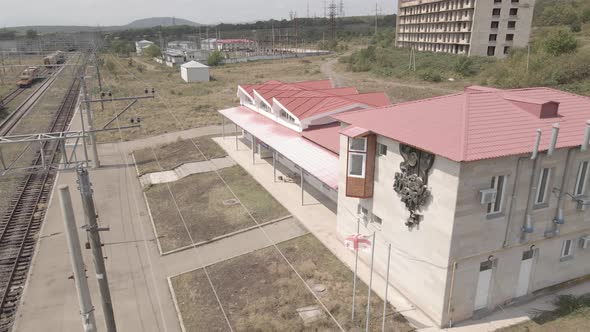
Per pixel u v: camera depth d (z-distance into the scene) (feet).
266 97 141.90
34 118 203.62
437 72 282.36
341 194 83.56
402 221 67.56
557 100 75.00
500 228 61.36
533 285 69.00
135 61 479.82
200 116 210.38
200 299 72.90
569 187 65.10
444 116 66.18
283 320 65.16
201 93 274.36
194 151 153.89
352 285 73.00
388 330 61.67
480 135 59.26
